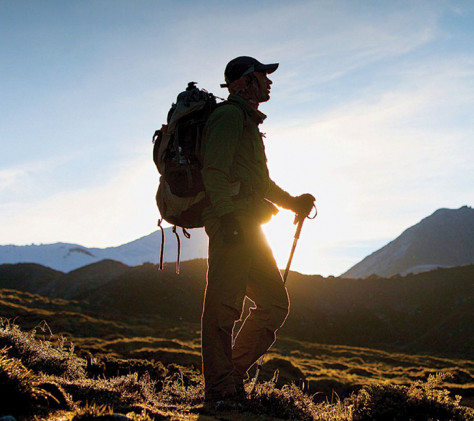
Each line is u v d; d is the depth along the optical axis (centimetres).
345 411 394
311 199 459
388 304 10694
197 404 358
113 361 812
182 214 382
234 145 364
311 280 11588
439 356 7350
